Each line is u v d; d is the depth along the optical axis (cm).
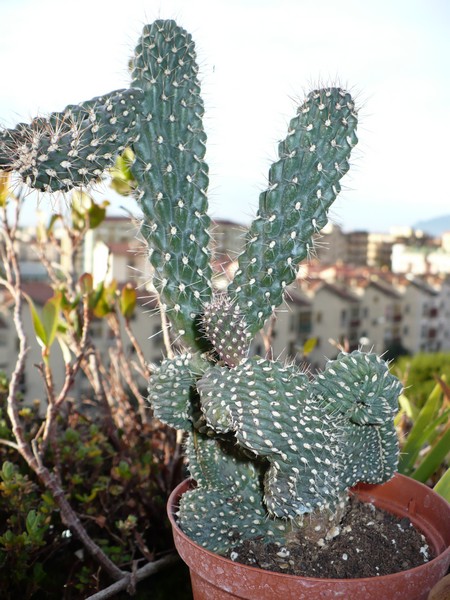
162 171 33
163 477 50
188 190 33
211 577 32
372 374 32
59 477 44
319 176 32
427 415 46
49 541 45
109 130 30
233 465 35
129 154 42
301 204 33
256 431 29
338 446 32
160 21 33
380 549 34
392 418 34
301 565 33
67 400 56
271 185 33
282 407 29
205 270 34
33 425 54
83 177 29
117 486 45
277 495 31
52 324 43
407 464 46
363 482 37
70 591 41
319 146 32
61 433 54
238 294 33
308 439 29
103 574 43
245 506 35
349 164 33
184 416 35
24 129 29
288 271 33
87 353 46
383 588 29
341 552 34
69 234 54
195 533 35
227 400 29
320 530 34
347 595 29
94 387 57
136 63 33
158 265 33
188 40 34
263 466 35
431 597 29
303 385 30
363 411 32
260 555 34
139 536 43
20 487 41
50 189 29
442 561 31
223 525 35
